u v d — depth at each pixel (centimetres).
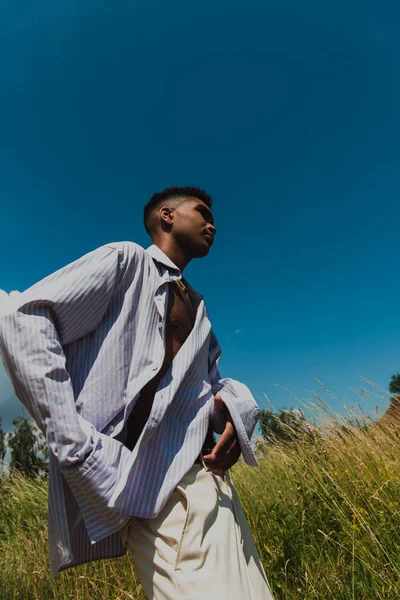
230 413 133
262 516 313
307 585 216
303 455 371
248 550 122
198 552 100
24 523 449
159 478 108
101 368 117
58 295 111
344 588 213
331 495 287
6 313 108
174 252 158
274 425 457
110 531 103
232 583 99
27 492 517
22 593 270
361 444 367
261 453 471
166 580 99
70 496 116
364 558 222
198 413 126
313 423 402
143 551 106
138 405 123
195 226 159
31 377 100
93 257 124
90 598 246
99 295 118
